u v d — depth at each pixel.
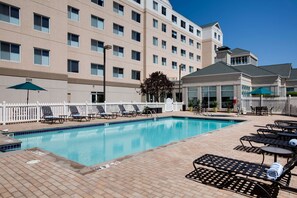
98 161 7.29
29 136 10.44
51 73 19.36
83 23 23.50
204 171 4.69
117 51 27.80
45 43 18.95
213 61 46.34
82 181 4.09
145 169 4.81
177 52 39.06
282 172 3.59
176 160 5.52
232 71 24.64
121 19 28.20
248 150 6.68
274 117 18.00
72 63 22.62
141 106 21.70
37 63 18.58
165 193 3.64
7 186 3.85
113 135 12.22
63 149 8.95
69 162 5.23
